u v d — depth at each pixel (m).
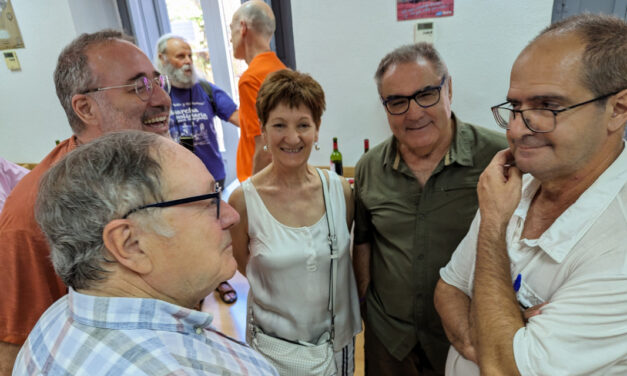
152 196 0.54
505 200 0.75
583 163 0.63
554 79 0.59
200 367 0.52
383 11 1.92
